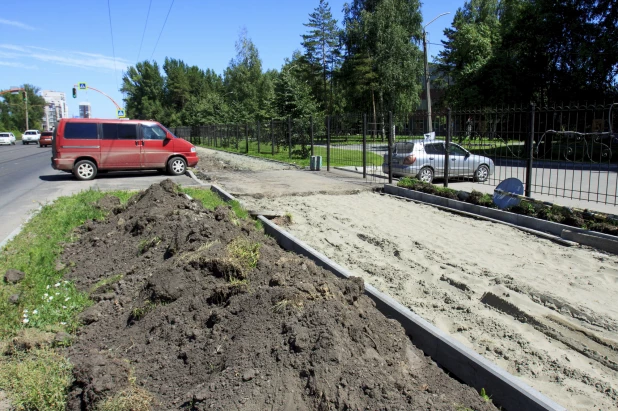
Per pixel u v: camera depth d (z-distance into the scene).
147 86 91.25
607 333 4.39
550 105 26.47
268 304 3.73
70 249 7.17
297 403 2.87
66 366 3.63
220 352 3.51
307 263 4.70
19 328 4.50
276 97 25.62
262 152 30.33
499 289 5.33
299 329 3.30
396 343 3.67
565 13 24.70
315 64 57.66
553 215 8.30
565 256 6.76
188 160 17.36
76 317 4.74
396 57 41.91
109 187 13.80
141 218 7.03
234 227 6.23
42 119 119.25
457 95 29.55
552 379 3.68
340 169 18.91
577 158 18.84
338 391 2.87
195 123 59.38
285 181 15.06
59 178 16.78
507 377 3.13
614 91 23.62
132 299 4.93
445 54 54.03
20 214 9.93
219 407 2.88
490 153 12.48
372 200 11.71
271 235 7.70
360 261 6.59
